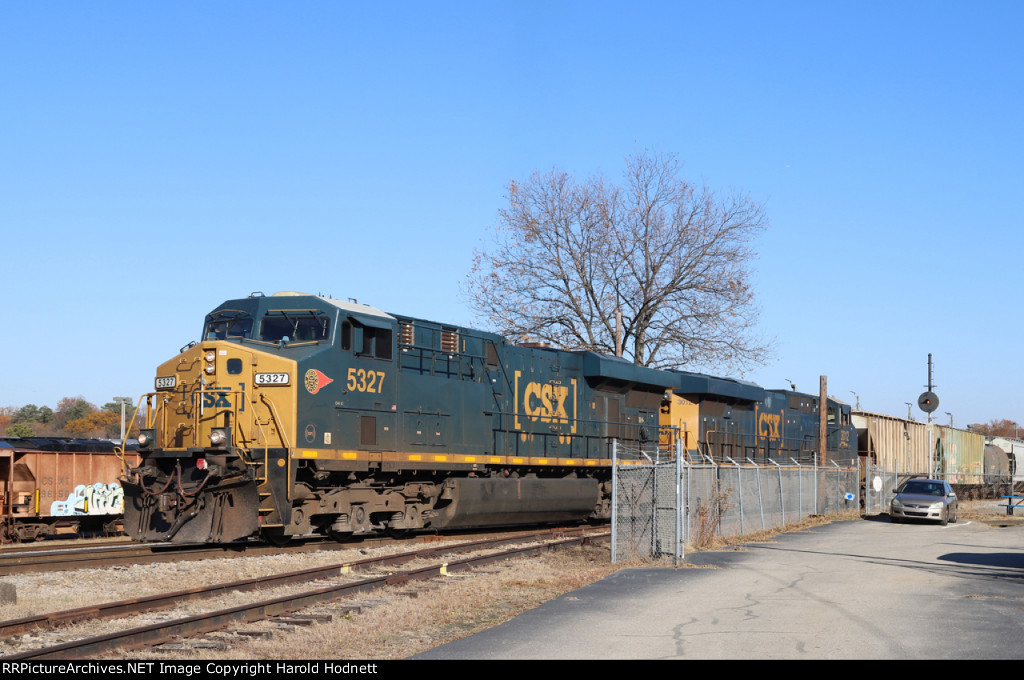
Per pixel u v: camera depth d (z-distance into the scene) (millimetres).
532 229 46031
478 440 24031
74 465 26703
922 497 33750
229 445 18625
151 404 20375
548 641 11289
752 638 11461
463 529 26453
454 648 10898
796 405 39344
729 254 46562
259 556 18547
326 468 19375
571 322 46188
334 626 11656
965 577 17391
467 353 23953
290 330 20172
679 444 20047
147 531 19328
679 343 46000
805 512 32875
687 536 21938
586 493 27609
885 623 12445
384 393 21188
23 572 15938
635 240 46281
